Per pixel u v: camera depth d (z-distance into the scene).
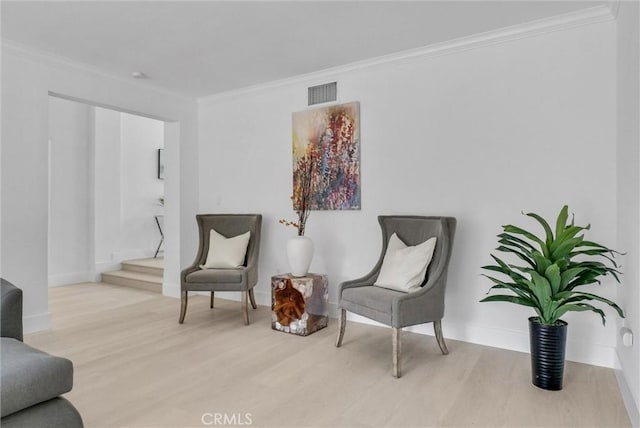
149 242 6.60
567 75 2.83
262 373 2.58
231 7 2.67
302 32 3.06
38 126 3.45
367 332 3.45
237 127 4.60
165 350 2.99
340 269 3.88
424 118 3.41
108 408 2.12
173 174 4.79
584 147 2.78
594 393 2.30
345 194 3.81
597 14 2.69
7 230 3.26
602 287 2.72
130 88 4.20
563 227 2.34
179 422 1.99
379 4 2.64
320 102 3.98
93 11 2.73
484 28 3.00
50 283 5.44
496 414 2.07
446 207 3.31
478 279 3.17
